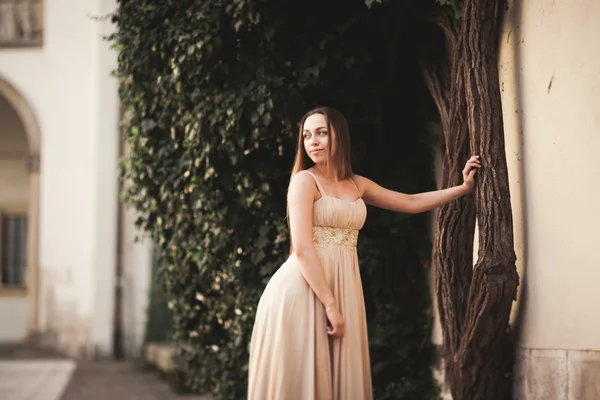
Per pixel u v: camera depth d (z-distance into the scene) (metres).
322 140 3.72
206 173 5.30
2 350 15.86
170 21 5.32
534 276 4.04
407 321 5.38
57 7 16.44
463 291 4.34
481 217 3.96
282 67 5.16
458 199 4.32
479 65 4.02
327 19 5.18
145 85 5.77
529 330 4.06
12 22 16.48
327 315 3.54
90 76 16.33
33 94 16.38
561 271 3.81
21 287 18.16
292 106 5.20
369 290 5.41
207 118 5.24
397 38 5.18
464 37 4.08
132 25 5.45
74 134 16.27
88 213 16.08
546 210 3.95
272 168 5.36
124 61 5.68
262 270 5.44
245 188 5.35
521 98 4.20
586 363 3.62
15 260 18.58
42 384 10.89
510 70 4.31
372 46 5.28
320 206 3.64
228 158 5.36
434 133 5.39
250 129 5.19
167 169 5.78
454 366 4.28
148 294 13.49
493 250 3.92
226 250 5.53
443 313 4.44
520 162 4.20
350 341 3.62
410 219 5.41
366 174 5.41
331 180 3.72
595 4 3.62
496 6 4.12
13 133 18.48
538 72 4.04
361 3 5.14
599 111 3.57
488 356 4.11
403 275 5.44
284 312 3.57
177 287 5.97
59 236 16.12
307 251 3.53
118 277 15.32
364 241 5.35
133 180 6.13
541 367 3.94
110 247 15.30
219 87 5.22
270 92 5.02
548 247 3.92
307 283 3.60
